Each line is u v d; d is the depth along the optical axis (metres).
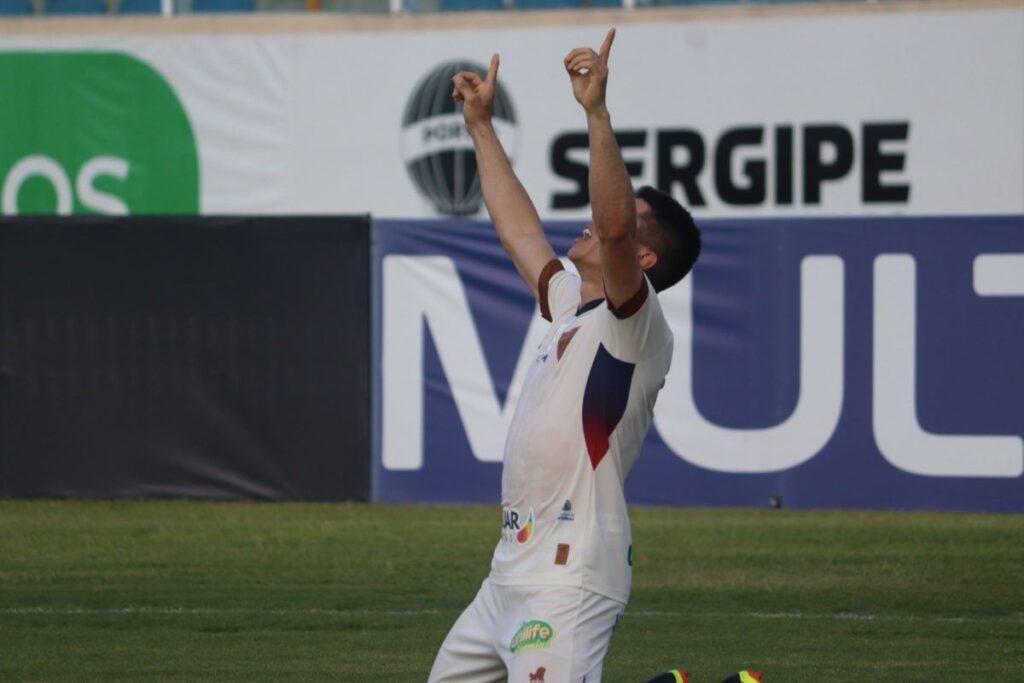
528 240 16.14
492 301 43.72
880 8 49.19
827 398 42.53
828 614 30.50
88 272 44.41
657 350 13.91
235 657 26.45
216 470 44.50
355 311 44.03
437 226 43.81
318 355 44.16
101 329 44.47
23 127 54.50
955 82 48.75
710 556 36.81
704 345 43.19
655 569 35.31
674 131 50.81
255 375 44.25
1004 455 41.62
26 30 54.28
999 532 39.53
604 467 13.87
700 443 43.31
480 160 16.69
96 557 36.66
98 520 41.62
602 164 13.12
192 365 44.34
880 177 49.41
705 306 43.16
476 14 52.41
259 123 53.94
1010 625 29.47
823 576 34.44
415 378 44.09
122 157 54.38
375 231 44.06
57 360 44.56
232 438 44.41
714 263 43.03
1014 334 41.38
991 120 48.56
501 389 43.78
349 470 44.28
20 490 44.78
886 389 42.19
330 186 53.75
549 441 13.83
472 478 43.94
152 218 44.25
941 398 41.88
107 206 54.44
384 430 44.22
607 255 13.23
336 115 53.59
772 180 50.19
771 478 43.00
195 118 54.12
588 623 13.68
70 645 27.45
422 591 32.72
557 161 51.88
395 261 44.06
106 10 56.75
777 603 31.61
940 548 37.59
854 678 24.98
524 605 13.80
